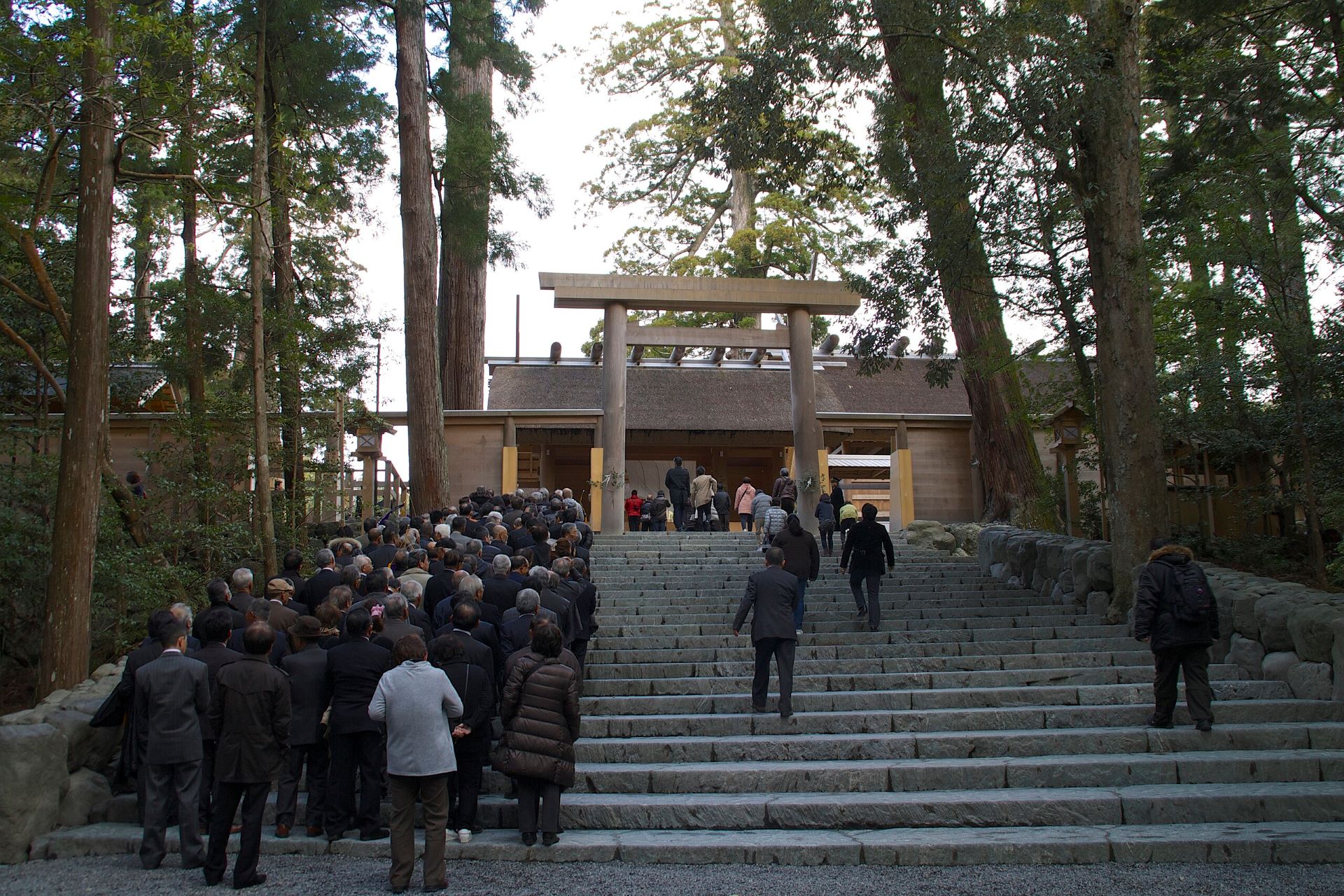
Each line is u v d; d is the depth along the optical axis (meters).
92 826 8.09
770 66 15.31
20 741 7.68
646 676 10.97
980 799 7.55
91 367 10.54
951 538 20.03
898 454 23.19
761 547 18.64
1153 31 16.53
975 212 14.27
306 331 16.91
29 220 12.04
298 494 16.98
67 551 10.17
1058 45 12.41
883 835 7.24
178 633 7.58
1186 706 9.25
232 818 6.84
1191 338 16.72
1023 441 21.45
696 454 32.88
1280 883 6.30
